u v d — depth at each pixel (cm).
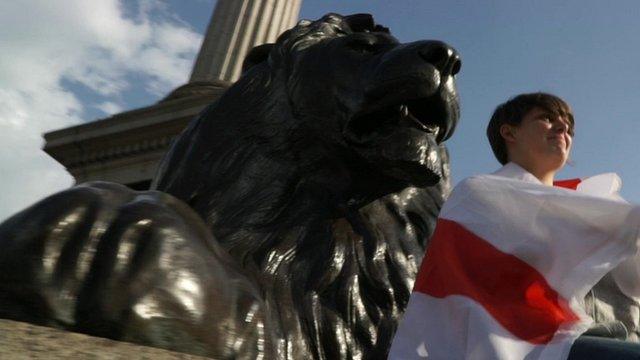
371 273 205
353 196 212
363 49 211
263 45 241
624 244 150
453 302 148
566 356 136
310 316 192
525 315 145
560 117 181
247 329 161
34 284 143
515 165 179
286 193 213
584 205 151
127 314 145
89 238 151
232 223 208
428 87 193
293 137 215
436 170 195
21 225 149
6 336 124
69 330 143
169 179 226
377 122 202
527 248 150
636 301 172
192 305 152
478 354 140
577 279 147
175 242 158
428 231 224
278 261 201
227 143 220
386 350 197
